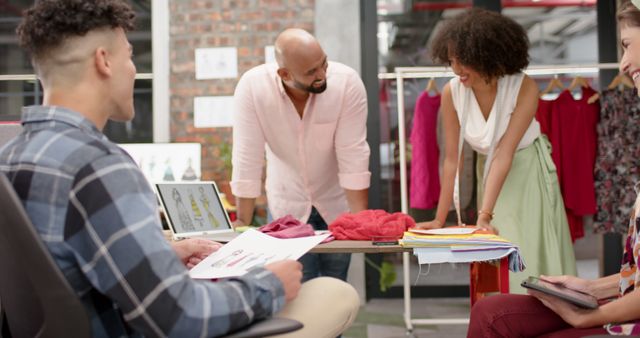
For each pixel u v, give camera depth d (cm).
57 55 114
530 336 161
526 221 263
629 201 394
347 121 272
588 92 407
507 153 250
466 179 348
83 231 101
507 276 183
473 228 205
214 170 484
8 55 545
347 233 205
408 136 511
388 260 524
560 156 407
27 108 113
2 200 98
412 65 518
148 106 520
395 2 519
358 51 484
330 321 126
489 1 511
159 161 445
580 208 402
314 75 246
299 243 171
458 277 512
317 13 484
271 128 275
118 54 119
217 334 106
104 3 116
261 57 486
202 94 487
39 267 98
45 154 104
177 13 488
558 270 261
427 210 496
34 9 115
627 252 152
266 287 114
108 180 102
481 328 165
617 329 139
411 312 443
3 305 112
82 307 100
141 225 101
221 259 160
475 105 261
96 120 118
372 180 502
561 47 514
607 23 495
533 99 254
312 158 279
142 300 100
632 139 394
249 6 485
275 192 297
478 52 242
